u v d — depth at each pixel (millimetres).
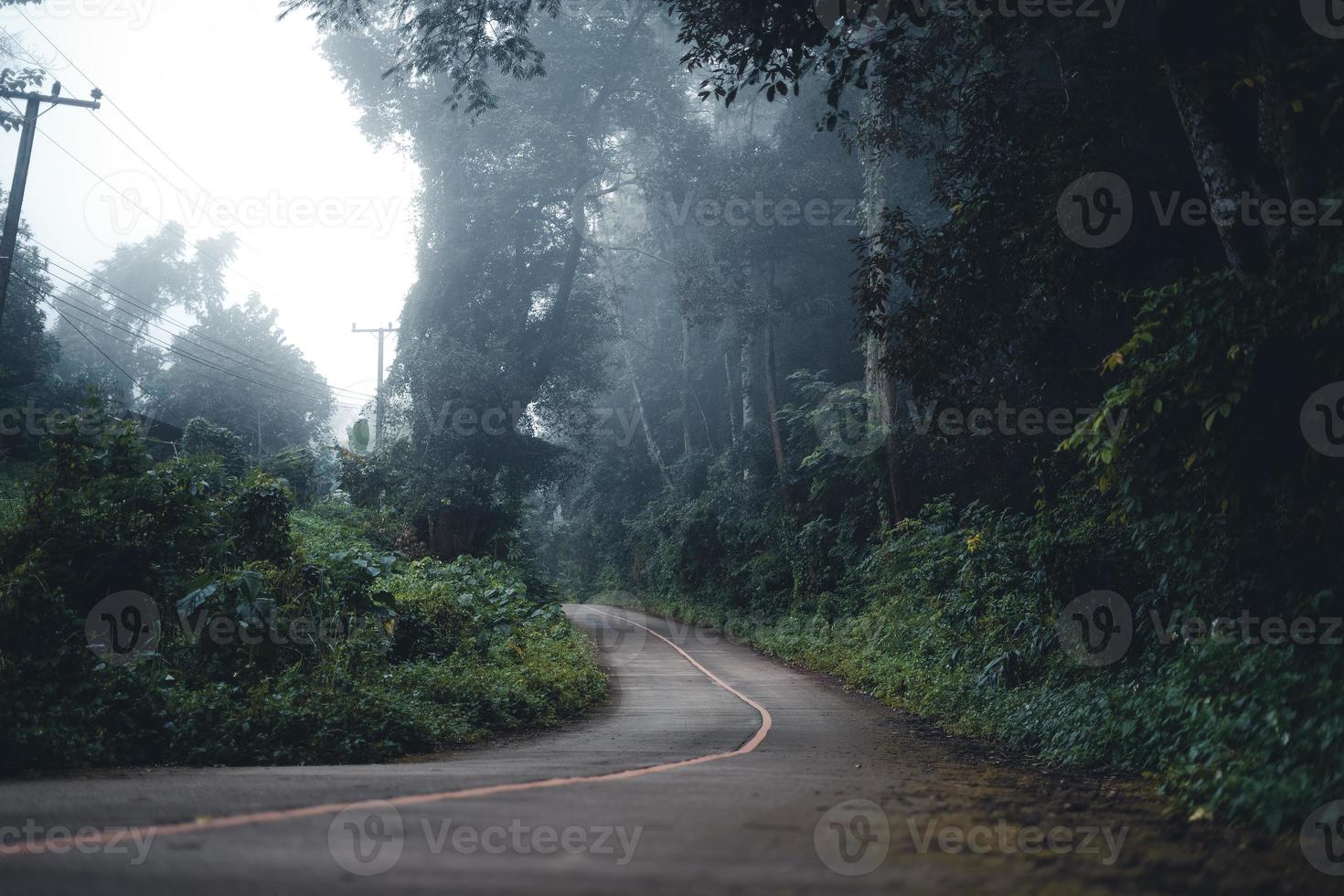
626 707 18172
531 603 30922
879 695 19547
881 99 13945
